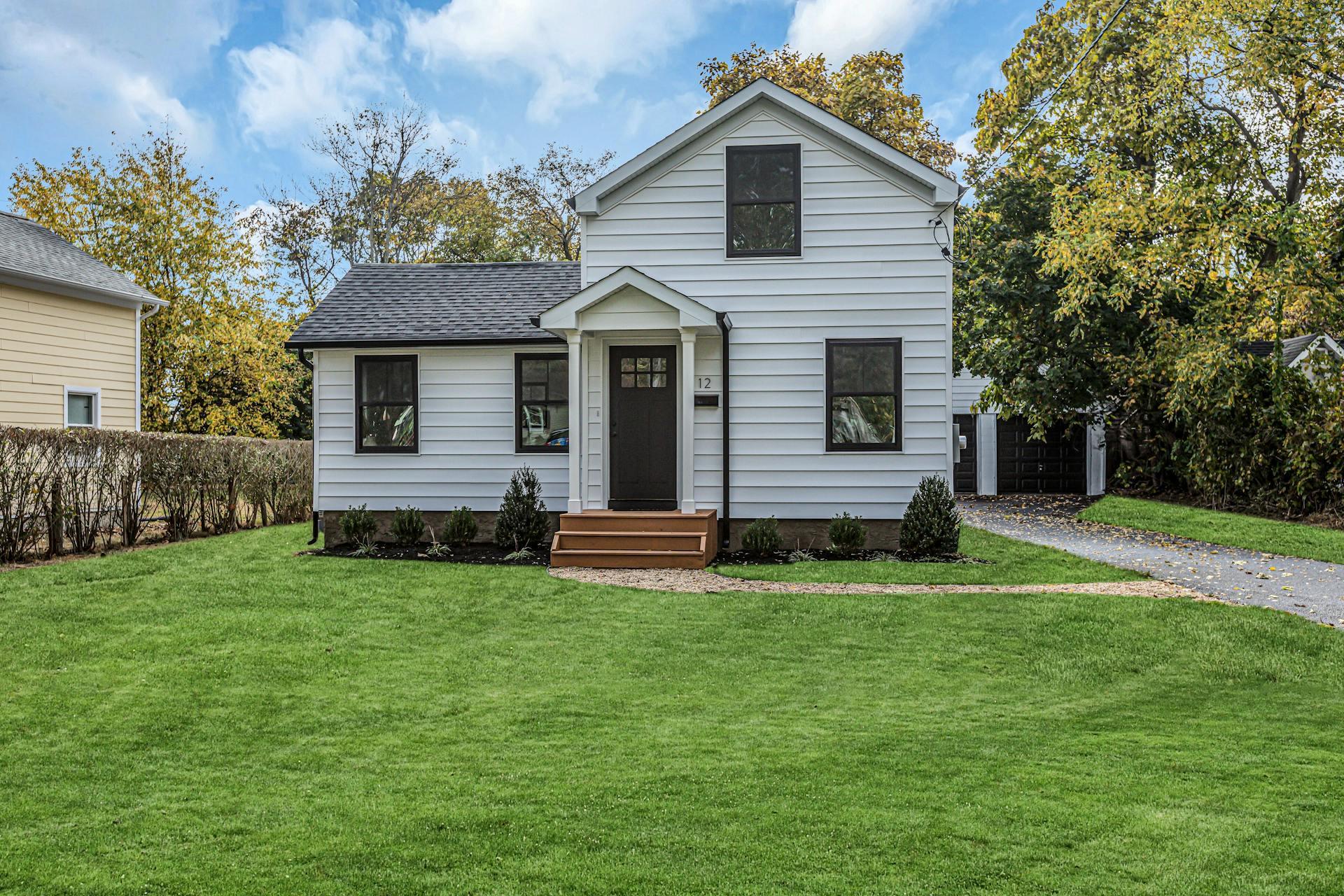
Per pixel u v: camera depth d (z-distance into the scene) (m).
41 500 12.73
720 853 4.11
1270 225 17.66
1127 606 9.79
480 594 10.72
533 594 10.72
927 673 7.72
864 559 13.16
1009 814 4.54
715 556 13.47
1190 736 6.00
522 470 14.94
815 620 9.41
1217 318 19.05
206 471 16.03
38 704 6.70
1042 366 22.69
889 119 29.59
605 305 13.41
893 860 4.02
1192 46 20.12
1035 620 9.30
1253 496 18.59
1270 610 9.72
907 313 13.79
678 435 14.30
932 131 31.09
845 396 13.89
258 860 4.09
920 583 11.38
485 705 6.79
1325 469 16.89
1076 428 27.22
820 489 13.93
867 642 8.66
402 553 13.65
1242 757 5.52
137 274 27.62
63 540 13.68
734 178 14.09
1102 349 21.72
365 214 37.47
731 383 14.04
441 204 39.25
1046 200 23.19
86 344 19.11
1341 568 12.61
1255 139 22.05
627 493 14.34
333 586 11.09
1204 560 13.49
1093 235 18.45
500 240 41.16
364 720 6.41
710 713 6.57
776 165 14.02
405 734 6.09
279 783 5.14
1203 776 5.14
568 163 40.12
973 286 23.12
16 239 19.06
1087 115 22.81
